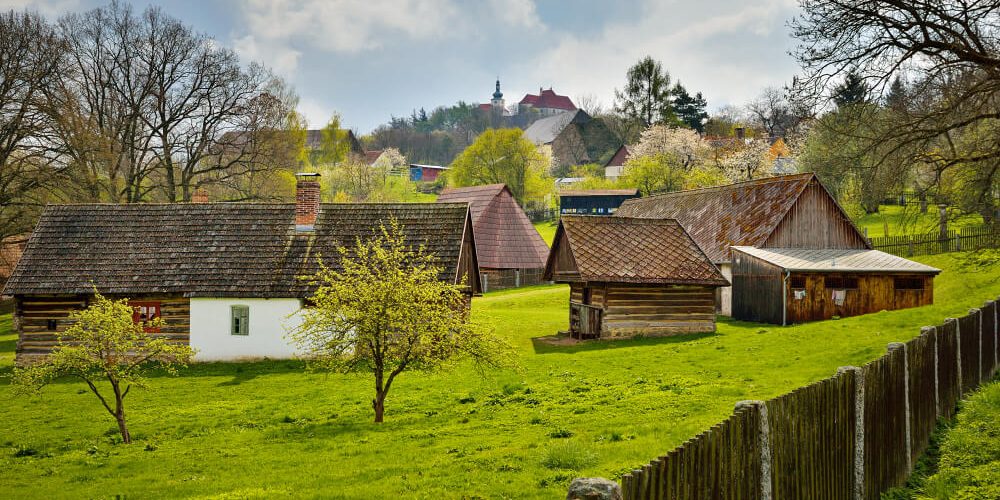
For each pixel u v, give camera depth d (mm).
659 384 24906
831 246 49438
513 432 19469
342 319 24156
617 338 39875
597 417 20500
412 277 24328
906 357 15508
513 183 119625
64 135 52656
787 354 29266
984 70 25000
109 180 58781
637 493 7488
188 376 35375
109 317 24188
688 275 40531
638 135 141125
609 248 41344
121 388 33062
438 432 20484
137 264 39812
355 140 153375
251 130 65188
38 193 53375
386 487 14711
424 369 24328
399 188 146625
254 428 24391
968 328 21562
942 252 56062
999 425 17453
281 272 39094
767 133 128625
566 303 56875
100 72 59844
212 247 40438
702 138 127438
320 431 22719
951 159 26750
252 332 38281
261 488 16031
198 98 62688
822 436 11609
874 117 27219
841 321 36188
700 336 39062
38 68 51531
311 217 41031
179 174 70438
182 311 38875
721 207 55094
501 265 72062
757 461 9898
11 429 26203
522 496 13289
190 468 19125
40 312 38938
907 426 15383
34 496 17469
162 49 61219
